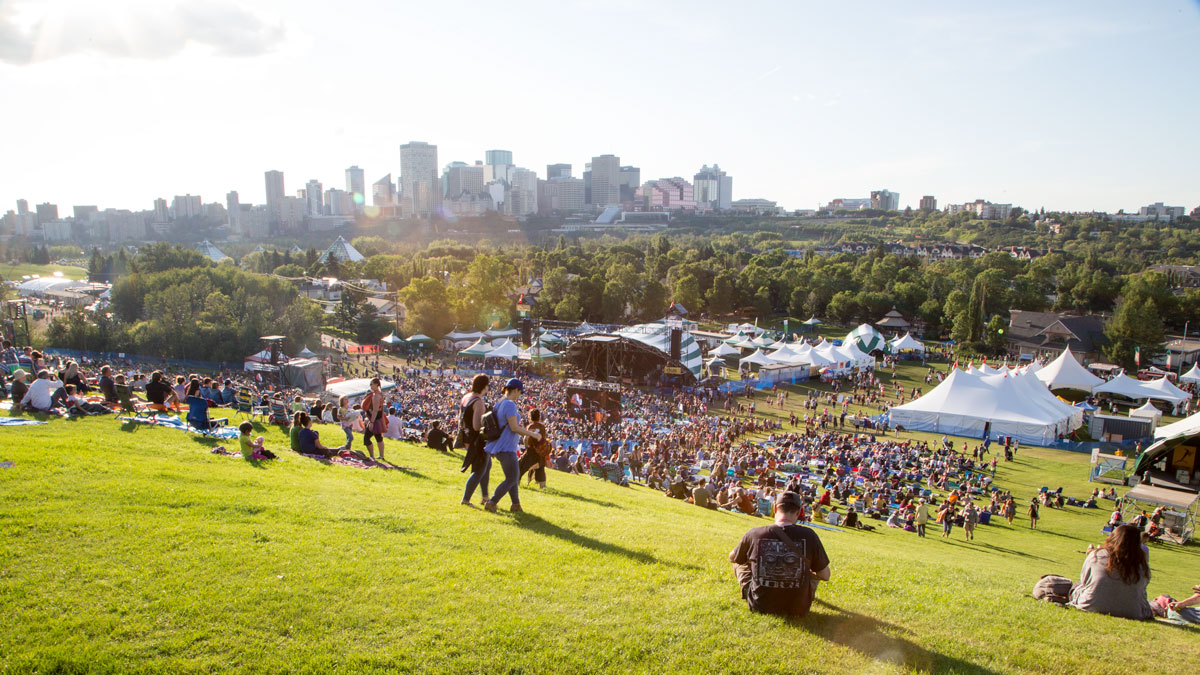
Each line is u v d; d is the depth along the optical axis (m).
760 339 85.12
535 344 76.19
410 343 93.38
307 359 72.75
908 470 35.47
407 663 5.56
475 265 105.69
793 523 6.98
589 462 24.34
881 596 8.11
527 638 6.05
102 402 19.92
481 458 10.91
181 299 86.88
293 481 12.22
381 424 16.31
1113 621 7.85
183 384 23.91
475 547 8.58
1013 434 45.16
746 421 48.88
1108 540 8.41
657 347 62.62
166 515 8.98
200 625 6.05
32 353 24.88
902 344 86.69
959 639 6.66
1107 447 43.03
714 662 5.77
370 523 9.32
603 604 6.88
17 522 8.15
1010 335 98.06
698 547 9.52
